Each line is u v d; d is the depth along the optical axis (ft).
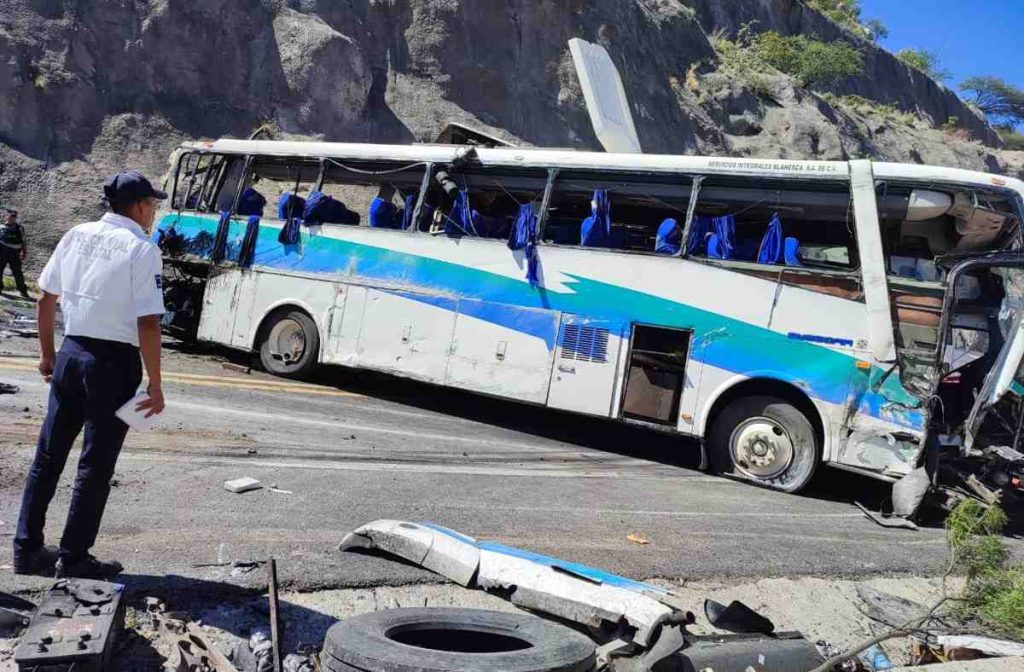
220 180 45.11
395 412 36.78
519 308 35.58
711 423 32.40
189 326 45.60
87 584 13.32
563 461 31.27
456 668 11.44
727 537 22.82
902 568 21.89
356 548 17.98
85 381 14.16
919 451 28.32
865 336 29.58
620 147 46.68
